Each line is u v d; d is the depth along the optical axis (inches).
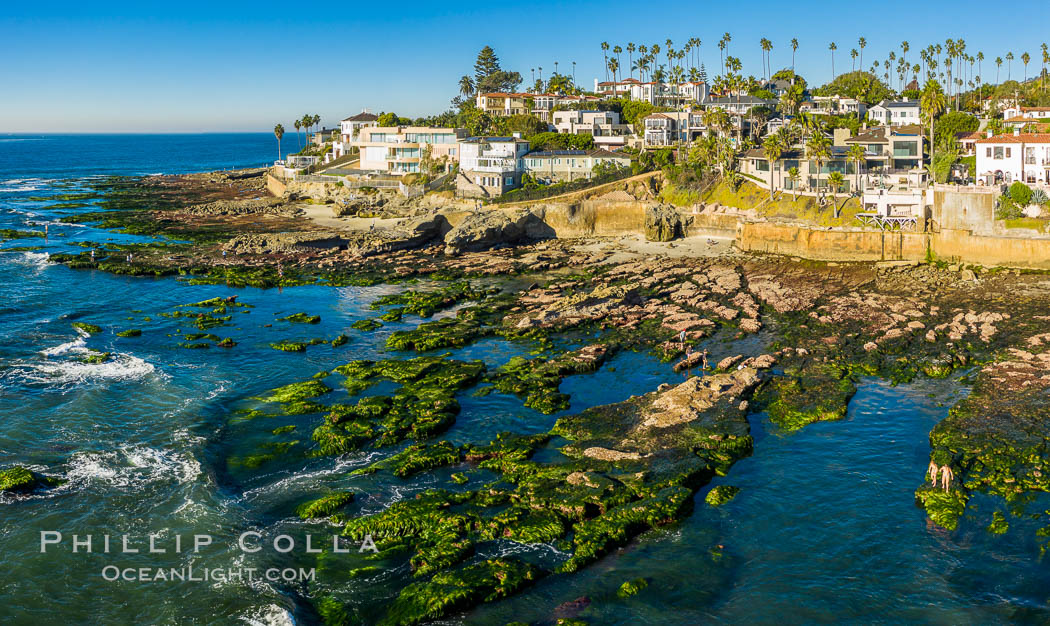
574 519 1807.3
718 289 3806.6
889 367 2751.0
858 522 1823.3
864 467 2078.0
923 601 1550.2
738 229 4749.0
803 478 2025.1
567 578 1619.1
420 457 2087.8
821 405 2425.0
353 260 4697.3
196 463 2082.9
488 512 1843.0
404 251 4980.3
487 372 2787.9
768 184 5029.5
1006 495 1877.5
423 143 7249.0
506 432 2294.5
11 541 1747.0
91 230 5954.7
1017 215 3875.5
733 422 2257.6
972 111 7239.2
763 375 2652.6
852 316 3304.6
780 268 4276.6
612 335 3198.8
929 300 3506.4
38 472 2038.6
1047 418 2214.6
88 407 2445.9
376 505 1888.5
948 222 4052.7
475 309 3590.1
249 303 3796.8
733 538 1765.5
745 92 7701.8
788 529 1800.0
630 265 4379.9
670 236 4995.1
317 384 2632.9
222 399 2546.8
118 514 1856.5
